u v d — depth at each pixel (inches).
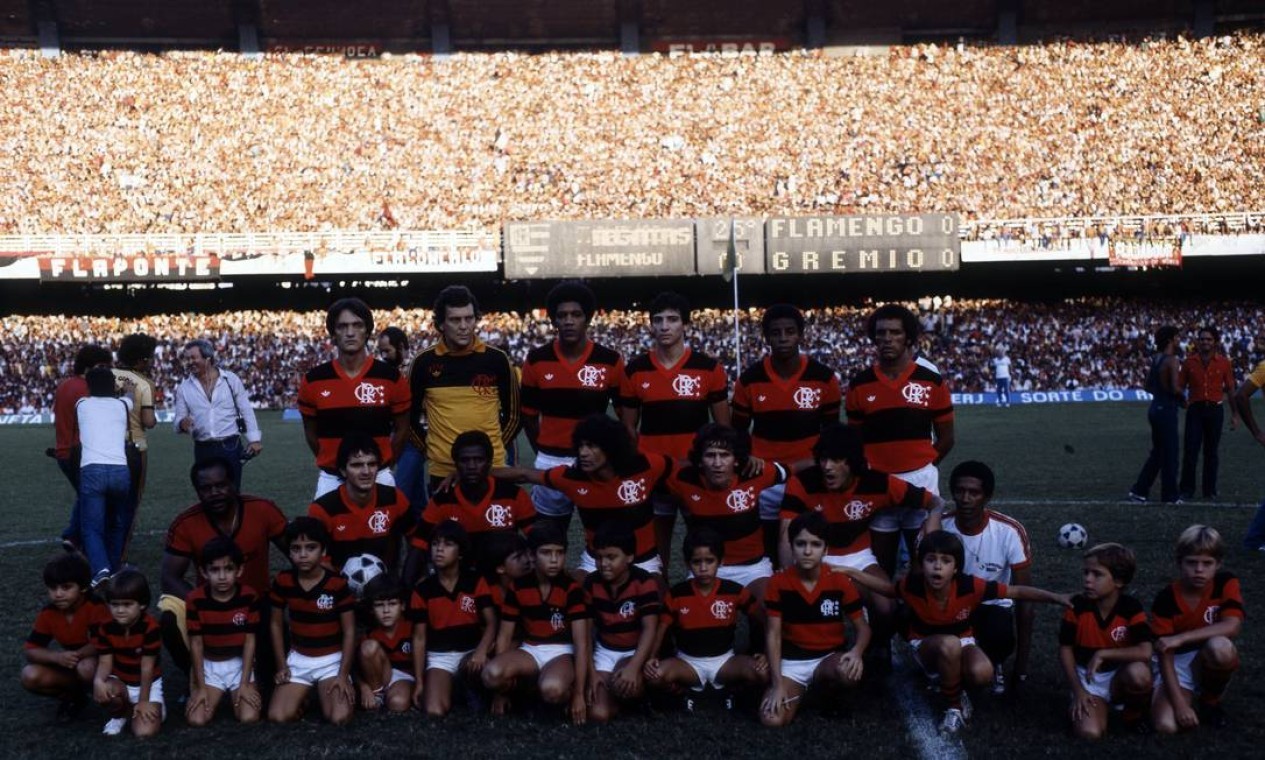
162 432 949.2
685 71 1565.0
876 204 1369.3
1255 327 1272.1
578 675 205.2
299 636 213.3
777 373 259.0
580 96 1521.9
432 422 261.3
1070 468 553.9
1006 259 1243.2
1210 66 1493.6
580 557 343.6
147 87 1478.8
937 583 202.5
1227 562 314.3
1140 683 189.0
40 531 422.3
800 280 1439.5
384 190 1380.4
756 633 235.9
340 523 231.8
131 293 1393.9
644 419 258.5
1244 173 1358.3
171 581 227.9
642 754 186.5
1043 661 234.5
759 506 255.4
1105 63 1529.3
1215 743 187.2
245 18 1557.6
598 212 1362.0
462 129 1466.5
